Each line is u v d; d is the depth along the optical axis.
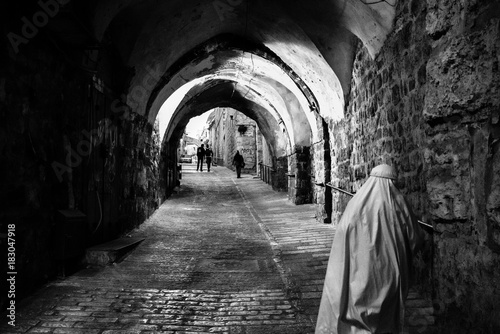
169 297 3.67
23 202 3.43
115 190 5.92
